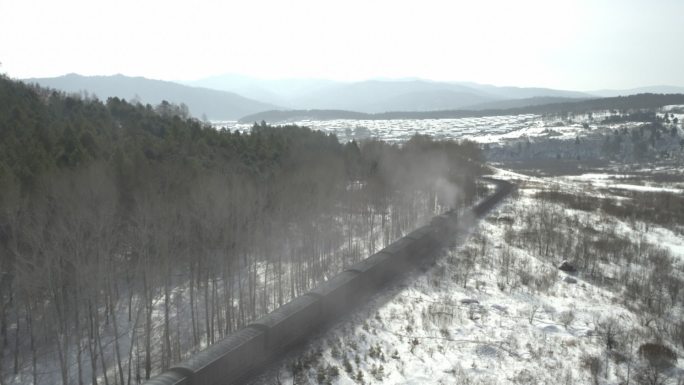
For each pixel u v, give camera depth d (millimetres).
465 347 33156
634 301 43344
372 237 59531
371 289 42375
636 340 34812
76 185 37156
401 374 29516
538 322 37688
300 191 51625
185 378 24312
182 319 41094
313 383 28188
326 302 35688
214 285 39594
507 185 107438
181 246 42812
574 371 30391
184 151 54594
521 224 72562
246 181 50125
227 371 26938
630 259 55969
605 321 38094
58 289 33281
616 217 80250
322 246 53156
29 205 34844
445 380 28781
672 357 32250
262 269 51188
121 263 40875
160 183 44625
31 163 39188
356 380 28641
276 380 28438
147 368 32469
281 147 68750
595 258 55531
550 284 46594
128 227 39750
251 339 28625
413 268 49406
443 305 40094
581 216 79188
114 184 41250
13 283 36062
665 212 85250
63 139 46281
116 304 41656
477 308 40031
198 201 42219
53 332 35875
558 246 59719
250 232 44906
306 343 32906
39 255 34094
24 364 33906
